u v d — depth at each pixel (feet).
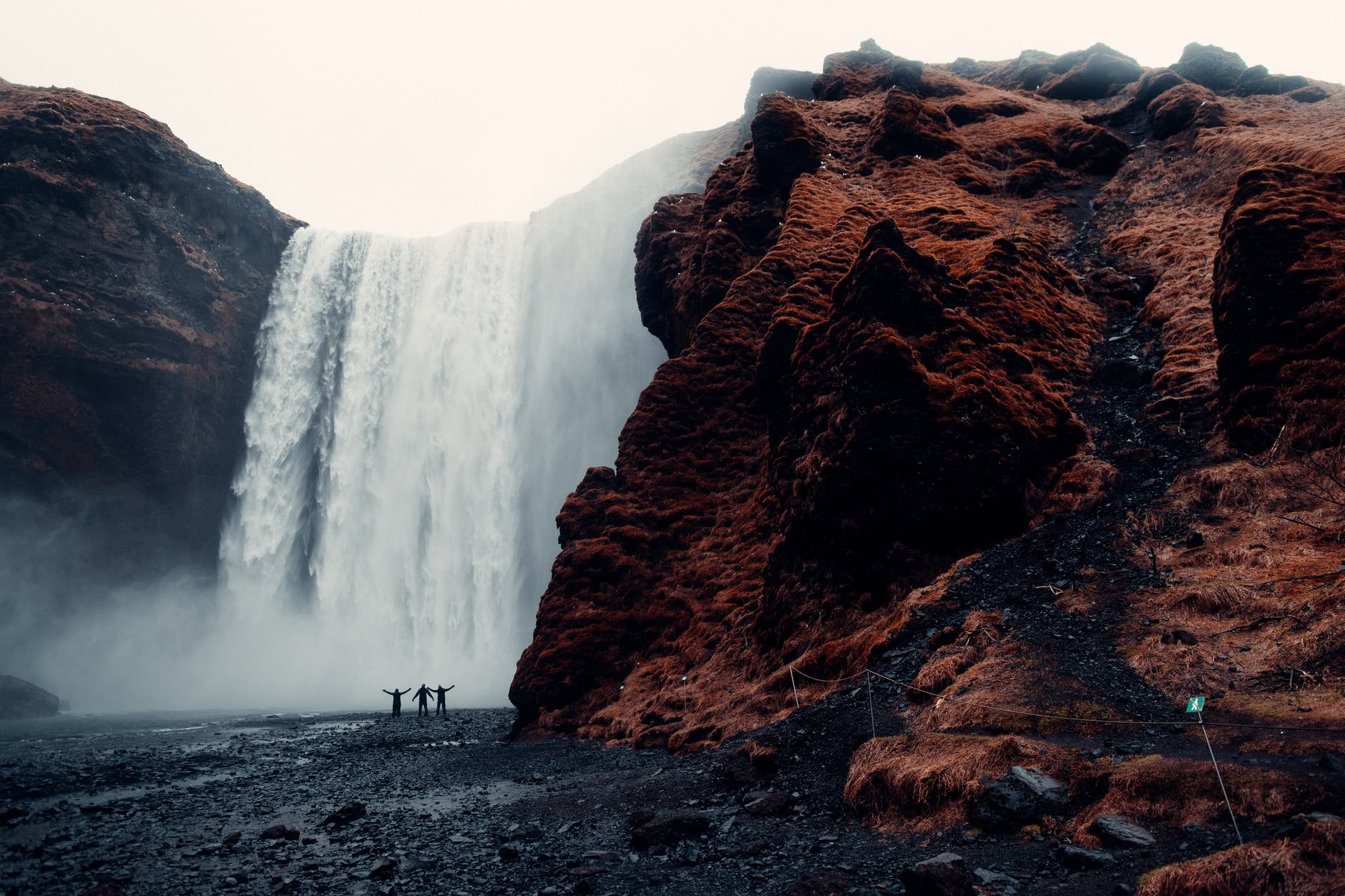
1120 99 181.47
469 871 35.24
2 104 210.79
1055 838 28.50
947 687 43.75
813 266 99.71
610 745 72.43
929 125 156.04
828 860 30.81
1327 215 64.18
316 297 234.58
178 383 203.51
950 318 72.79
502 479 227.40
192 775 72.38
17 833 48.06
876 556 62.69
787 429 85.56
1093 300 100.53
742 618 79.25
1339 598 37.29
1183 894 22.50
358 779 67.10
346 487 224.12
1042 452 66.95
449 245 244.01
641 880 31.63
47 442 185.26
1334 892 20.61
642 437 107.65
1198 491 56.13
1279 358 59.11
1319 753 27.66
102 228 197.57
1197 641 39.65
